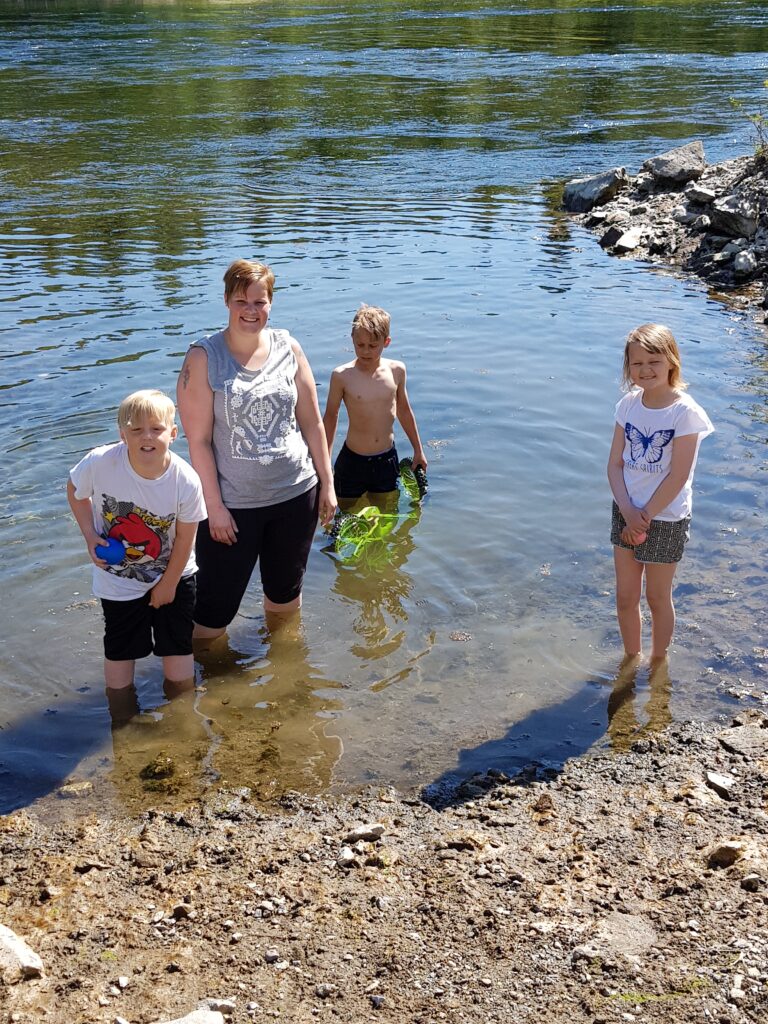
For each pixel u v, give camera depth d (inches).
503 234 482.6
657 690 175.2
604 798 148.5
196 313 361.4
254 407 178.4
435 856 135.6
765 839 137.2
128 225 501.0
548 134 733.3
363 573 214.1
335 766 156.9
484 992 110.9
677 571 208.7
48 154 695.7
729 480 243.0
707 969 112.3
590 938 118.3
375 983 112.7
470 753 159.8
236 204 544.4
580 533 225.1
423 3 1776.6
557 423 275.6
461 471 252.8
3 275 415.5
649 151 659.4
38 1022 107.0
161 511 161.3
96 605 199.5
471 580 209.9
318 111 847.7
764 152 495.8
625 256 447.8
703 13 1467.8
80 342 332.8
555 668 181.5
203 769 156.0
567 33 1310.3
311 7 1756.9
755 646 184.9
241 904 126.0
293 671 182.5
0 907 126.3
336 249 450.0
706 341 337.7
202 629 191.6
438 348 327.3
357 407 243.6
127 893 128.7
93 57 1157.7
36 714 169.2
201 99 906.1
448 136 739.4
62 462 250.1
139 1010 108.7
